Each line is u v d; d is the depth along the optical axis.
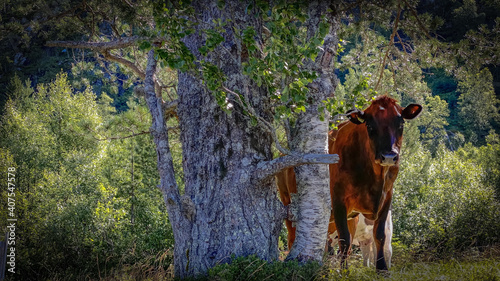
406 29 9.03
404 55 9.61
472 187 13.64
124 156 16.03
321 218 5.99
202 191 6.22
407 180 16.44
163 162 6.38
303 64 6.18
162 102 6.79
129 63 9.48
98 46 8.20
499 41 8.34
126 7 9.08
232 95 6.36
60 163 17.80
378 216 6.41
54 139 23.75
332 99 5.93
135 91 6.87
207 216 6.11
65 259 11.87
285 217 6.45
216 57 6.45
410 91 10.16
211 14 6.58
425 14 8.80
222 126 6.29
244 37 5.74
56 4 10.23
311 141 6.17
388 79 10.43
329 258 5.98
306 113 6.24
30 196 13.42
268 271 5.55
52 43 8.26
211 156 6.25
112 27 10.37
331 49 6.40
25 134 24.52
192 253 6.09
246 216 6.10
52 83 28.81
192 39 6.65
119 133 11.46
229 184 6.16
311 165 6.05
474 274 5.12
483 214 12.14
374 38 9.96
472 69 8.76
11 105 31.83
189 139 6.43
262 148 6.43
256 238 6.08
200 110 6.39
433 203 13.87
